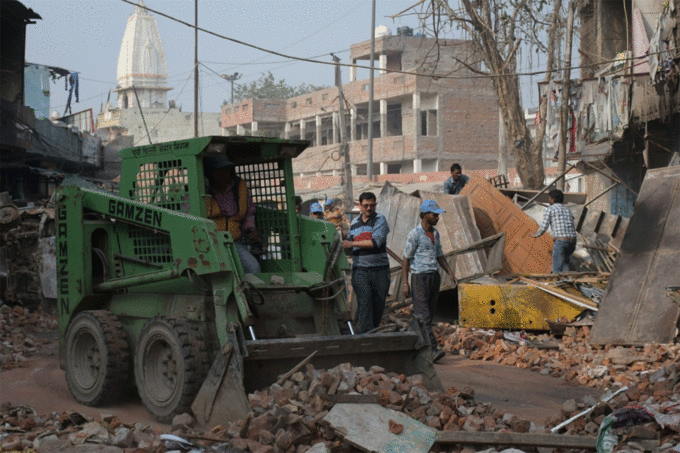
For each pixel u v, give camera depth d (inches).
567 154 823.7
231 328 206.7
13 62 1211.2
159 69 3833.7
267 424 185.8
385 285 306.5
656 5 843.4
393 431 189.0
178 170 245.0
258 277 240.4
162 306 246.5
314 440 186.2
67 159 1482.5
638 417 188.2
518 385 286.7
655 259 367.6
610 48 1042.1
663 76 680.4
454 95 2207.2
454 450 185.9
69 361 259.8
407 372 239.8
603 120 761.0
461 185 553.0
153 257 249.3
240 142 245.1
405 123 2281.0
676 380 244.4
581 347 348.8
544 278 442.3
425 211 330.3
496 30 865.5
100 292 266.2
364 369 220.2
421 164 2236.7
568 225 475.5
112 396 247.0
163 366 233.5
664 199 393.4
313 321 241.9
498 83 887.1
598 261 530.6
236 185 264.8
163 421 226.7
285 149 259.8
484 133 2239.2
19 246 477.1
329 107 2519.7
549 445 183.8
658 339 336.2
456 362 340.2
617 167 976.3
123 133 2026.3
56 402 253.3
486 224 519.5
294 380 209.6
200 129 2938.0
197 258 224.8
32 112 1241.4
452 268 476.7
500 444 184.7
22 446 189.9
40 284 462.0
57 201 269.9
